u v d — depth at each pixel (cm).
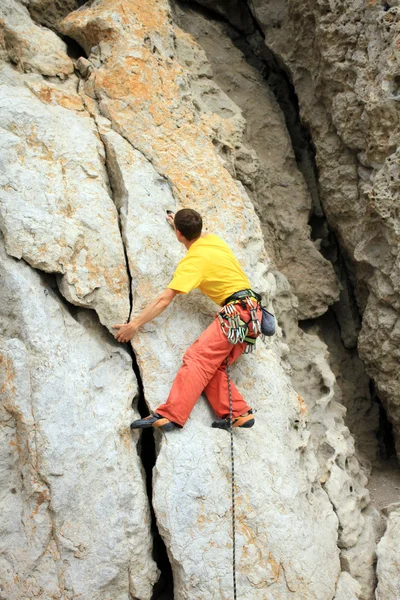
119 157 507
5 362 443
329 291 648
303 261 654
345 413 596
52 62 535
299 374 596
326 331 676
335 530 497
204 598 436
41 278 464
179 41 634
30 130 482
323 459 545
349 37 581
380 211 546
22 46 528
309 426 548
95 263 471
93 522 439
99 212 482
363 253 581
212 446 455
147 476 486
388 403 601
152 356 472
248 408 463
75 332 466
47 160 481
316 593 450
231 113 636
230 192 541
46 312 455
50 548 437
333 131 626
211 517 445
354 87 579
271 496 460
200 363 451
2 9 533
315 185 689
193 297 489
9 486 448
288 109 718
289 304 617
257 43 730
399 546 493
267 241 651
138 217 491
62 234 464
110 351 474
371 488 600
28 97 498
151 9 573
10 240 453
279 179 668
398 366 578
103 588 437
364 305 646
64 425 440
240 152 625
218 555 441
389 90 543
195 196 523
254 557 446
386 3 559
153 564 451
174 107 544
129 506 446
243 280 461
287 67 662
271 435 482
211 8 724
